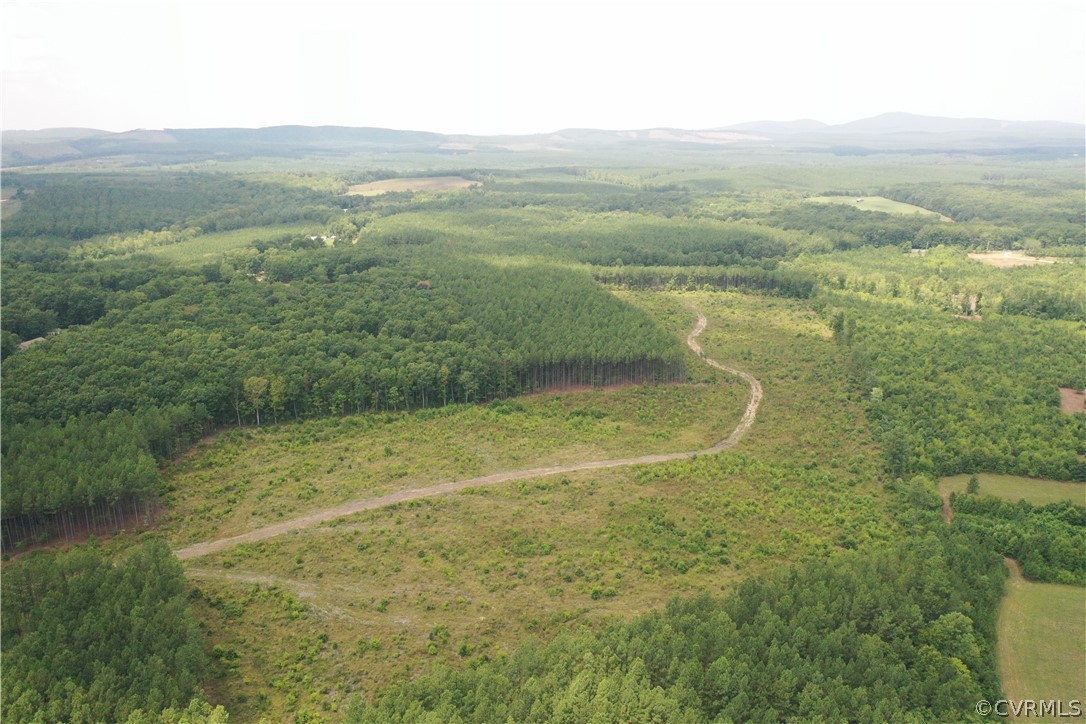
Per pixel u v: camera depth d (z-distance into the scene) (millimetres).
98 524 129500
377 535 127812
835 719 77188
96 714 80125
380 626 105000
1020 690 91500
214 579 115125
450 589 113375
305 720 87938
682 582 115438
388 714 80375
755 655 86562
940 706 83062
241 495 140750
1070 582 113750
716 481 148000
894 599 98438
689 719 75625
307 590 112688
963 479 148375
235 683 94125
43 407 149250
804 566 109438
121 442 139000
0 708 79562
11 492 119062
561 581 115750
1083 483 146375
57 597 97250
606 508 137500
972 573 106750
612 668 84938
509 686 84000
